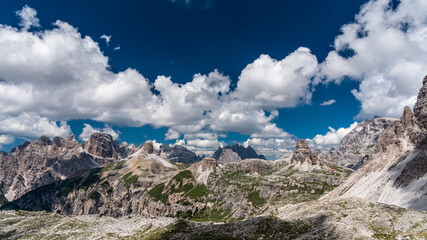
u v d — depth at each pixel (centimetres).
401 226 11462
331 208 14638
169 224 17850
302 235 11462
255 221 14475
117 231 17988
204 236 14088
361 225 11781
